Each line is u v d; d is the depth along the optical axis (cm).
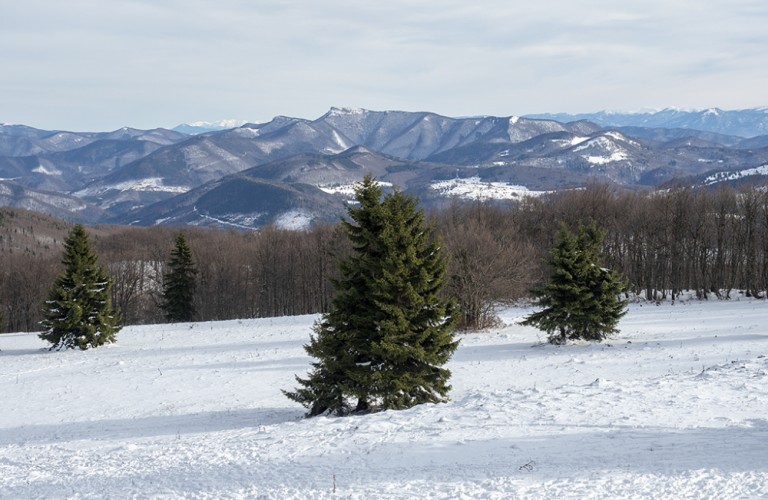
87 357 4300
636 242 7788
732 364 2305
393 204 2141
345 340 2092
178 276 7031
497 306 5866
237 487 1270
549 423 1544
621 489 1078
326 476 1283
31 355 4500
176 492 1272
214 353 4203
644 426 1462
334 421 1806
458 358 3584
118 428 2291
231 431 1898
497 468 1238
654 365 2923
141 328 5825
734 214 7638
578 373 2875
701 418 1507
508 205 9400
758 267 7438
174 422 2347
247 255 10300
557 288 3750
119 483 1385
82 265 4722
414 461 1333
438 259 2173
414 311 2077
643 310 6156
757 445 1271
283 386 3031
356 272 2131
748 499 1001
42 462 1680
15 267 9675
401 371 2069
